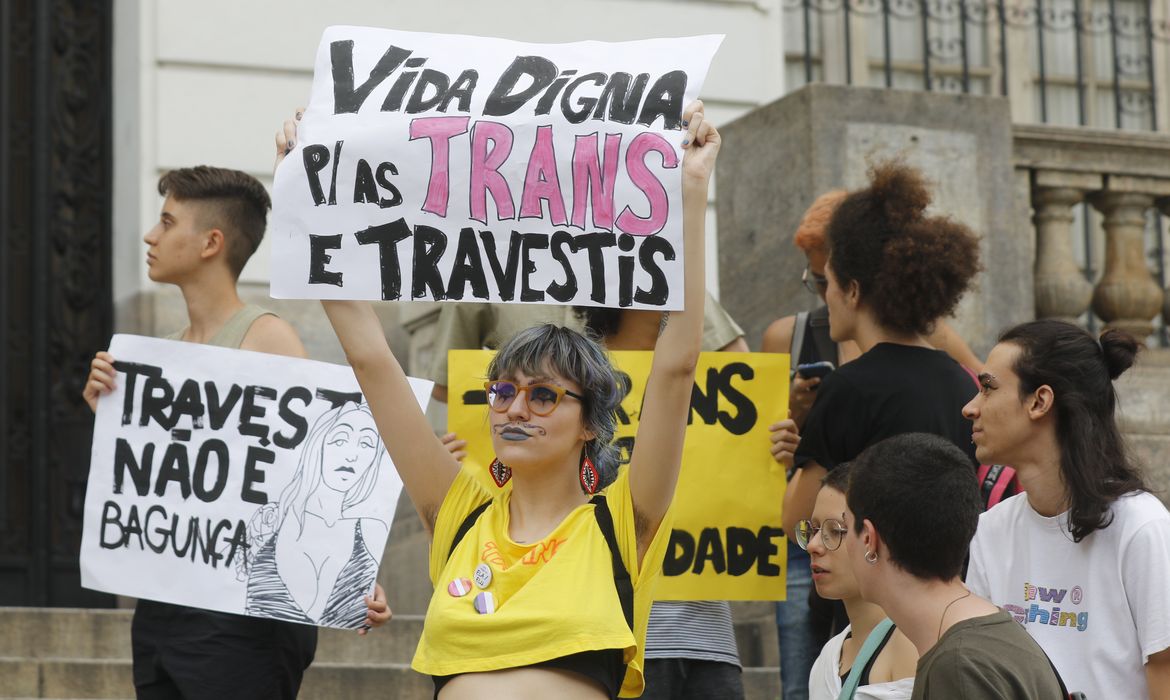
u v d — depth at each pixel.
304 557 4.78
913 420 4.44
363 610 4.75
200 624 4.74
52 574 9.20
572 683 3.34
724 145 8.12
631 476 3.54
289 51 9.62
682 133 3.67
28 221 9.47
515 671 3.35
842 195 5.47
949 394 4.50
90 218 9.56
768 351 5.77
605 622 3.37
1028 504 3.98
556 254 3.66
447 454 3.73
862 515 3.38
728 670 4.81
